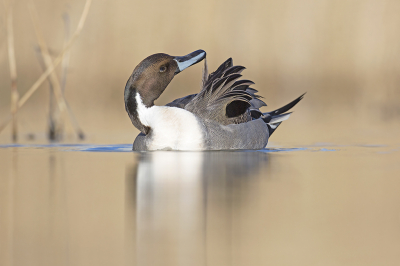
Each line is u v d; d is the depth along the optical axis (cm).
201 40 2758
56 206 615
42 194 682
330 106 2455
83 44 2561
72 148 1202
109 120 1892
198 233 504
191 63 1163
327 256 447
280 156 1034
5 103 2328
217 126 1101
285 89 2845
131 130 1633
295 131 1628
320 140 1386
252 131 1150
